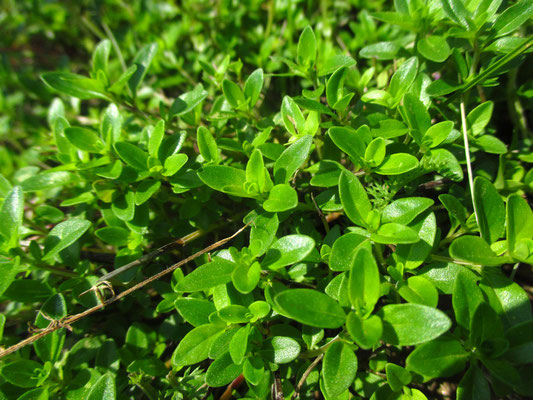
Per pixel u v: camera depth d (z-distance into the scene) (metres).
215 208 0.11
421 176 0.10
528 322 0.07
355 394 0.09
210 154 0.10
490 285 0.08
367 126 0.09
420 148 0.09
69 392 0.09
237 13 0.15
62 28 0.18
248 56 0.14
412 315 0.07
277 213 0.09
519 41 0.09
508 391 0.07
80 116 0.15
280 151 0.09
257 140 0.10
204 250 0.09
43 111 0.16
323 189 0.10
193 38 0.15
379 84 0.12
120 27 0.17
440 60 0.09
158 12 0.16
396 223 0.08
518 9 0.09
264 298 0.09
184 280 0.08
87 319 0.10
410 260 0.08
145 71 0.11
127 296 0.10
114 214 0.10
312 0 0.15
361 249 0.07
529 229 0.08
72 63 0.18
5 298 0.09
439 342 0.07
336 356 0.07
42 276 0.11
